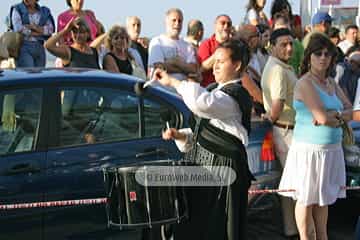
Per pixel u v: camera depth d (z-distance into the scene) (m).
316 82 5.87
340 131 5.93
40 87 5.80
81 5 10.08
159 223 4.60
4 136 5.59
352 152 6.95
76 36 8.12
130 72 8.93
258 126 6.64
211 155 4.72
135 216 4.60
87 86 5.99
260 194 6.77
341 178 6.02
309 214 5.96
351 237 7.30
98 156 5.84
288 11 10.80
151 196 4.58
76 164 5.75
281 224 7.04
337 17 15.40
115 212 4.70
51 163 5.66
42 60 10.05
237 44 4.77
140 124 6.11
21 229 5.55
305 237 5.99
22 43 9.41
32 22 10.09
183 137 4.94
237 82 4.78
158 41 9.05
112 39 8.72
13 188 5.48
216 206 4.72
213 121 4.73
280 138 6.65
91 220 5.80
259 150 6.62
